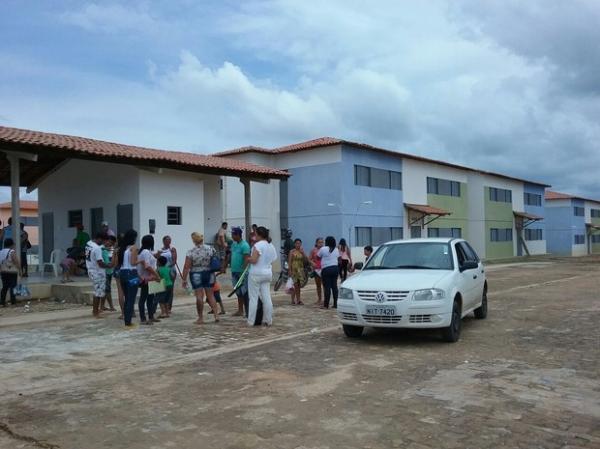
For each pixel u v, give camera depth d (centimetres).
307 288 1883
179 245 1877
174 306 1380
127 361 775
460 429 485
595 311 1256
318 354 804
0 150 1413
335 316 1197
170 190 1858
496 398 575
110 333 993
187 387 633
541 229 5709
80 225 1769
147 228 1778
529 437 466
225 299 1543
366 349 838
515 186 5144
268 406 556
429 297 843
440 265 961
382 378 661
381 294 855
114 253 1209
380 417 518
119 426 504
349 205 3106
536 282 2184
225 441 462
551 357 772
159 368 729
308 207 3173
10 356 811
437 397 580
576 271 3012
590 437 466
